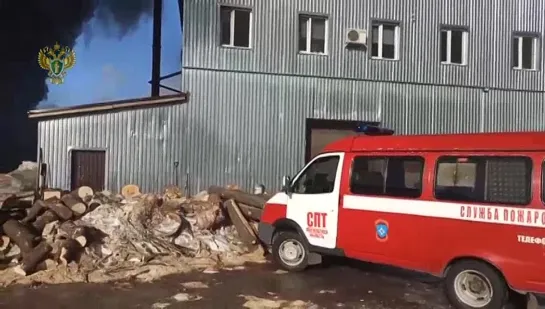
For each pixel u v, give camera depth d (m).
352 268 10.12
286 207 9.75
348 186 8.80
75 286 8.58
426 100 20.62
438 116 20.69
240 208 12.49
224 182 18.95
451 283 7.40
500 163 7.07
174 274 9.55
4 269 9.25
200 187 18.72
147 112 18.33
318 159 9.41
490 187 7.12
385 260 8.18
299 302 7.73
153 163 18.33
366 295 8.21
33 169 18.42
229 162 19.00
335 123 20.19
